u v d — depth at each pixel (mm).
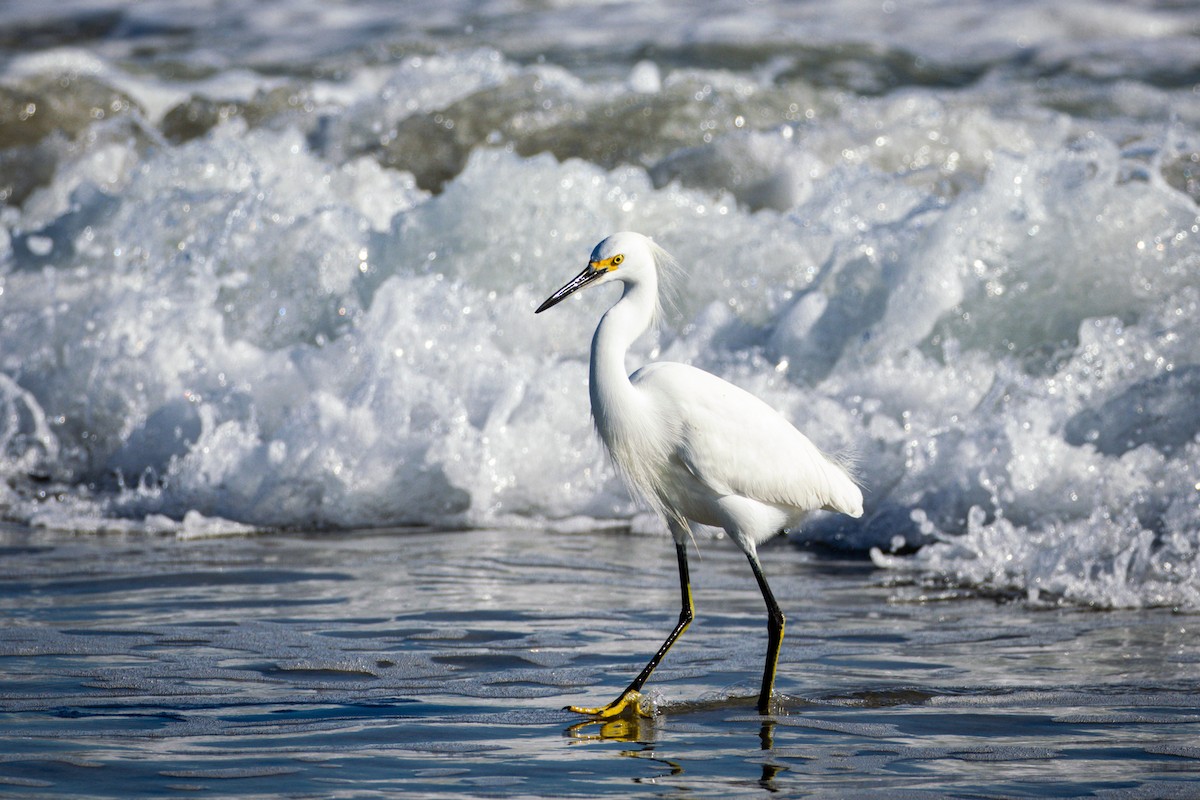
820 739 7082
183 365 14898
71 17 31688
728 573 11172
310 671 8289
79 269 17484
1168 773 6527
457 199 15750
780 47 25688
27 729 7105
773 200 18094
